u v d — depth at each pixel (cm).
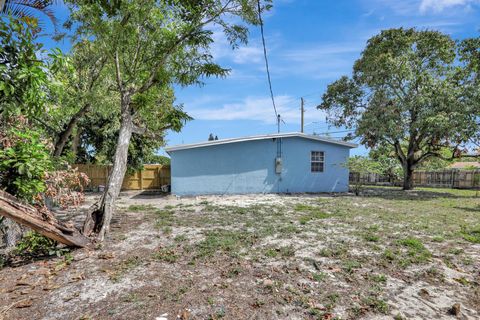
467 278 337
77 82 796
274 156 1305
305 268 356
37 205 402
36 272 355
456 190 1575
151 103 718
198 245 445
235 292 291
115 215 716
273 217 677
